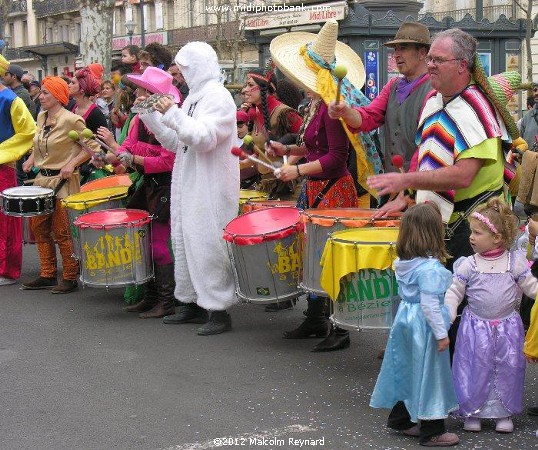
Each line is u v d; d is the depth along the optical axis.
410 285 4.36
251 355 5.83
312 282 5.44
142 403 4.99
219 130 6.00
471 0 27.91
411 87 5.54
